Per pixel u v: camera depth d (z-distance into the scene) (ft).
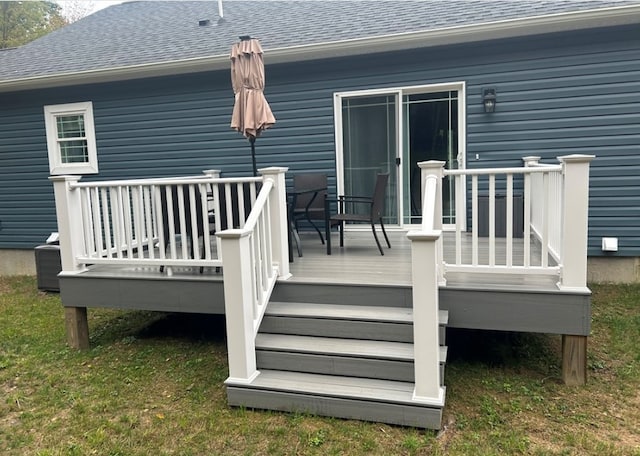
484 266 10.81
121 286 13.19
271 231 12.09
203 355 13.41
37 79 22.93
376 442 8.70
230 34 24.38
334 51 19.49
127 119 23.44
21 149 25.34
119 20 32.35
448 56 18.94
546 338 13.83
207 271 13.41
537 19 16.80
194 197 12.61
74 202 13.62
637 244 17.84
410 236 8.76
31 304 19.67
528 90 18.24
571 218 10.10
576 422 9.34
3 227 26.30
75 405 10.62
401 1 23.67
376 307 11.38
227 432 9.25
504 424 9.29
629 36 17.06
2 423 10.02
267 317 11.32
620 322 14.47
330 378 10.14
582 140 17.92
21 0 67.56
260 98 15.10
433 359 8.95
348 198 17.25
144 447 8.87
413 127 19.90
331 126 20.59
